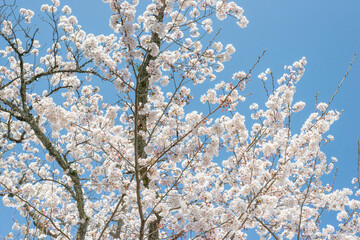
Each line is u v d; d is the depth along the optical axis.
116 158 4.58
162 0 6.14
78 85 5.83
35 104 5.63
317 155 5.12
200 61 4.92
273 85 5.34
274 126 5.09
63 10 7.95
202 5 6.84
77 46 7.33
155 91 5.45
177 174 6.09
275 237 4.95
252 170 4.98
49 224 5.49
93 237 6.21
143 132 5.55
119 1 4.01
